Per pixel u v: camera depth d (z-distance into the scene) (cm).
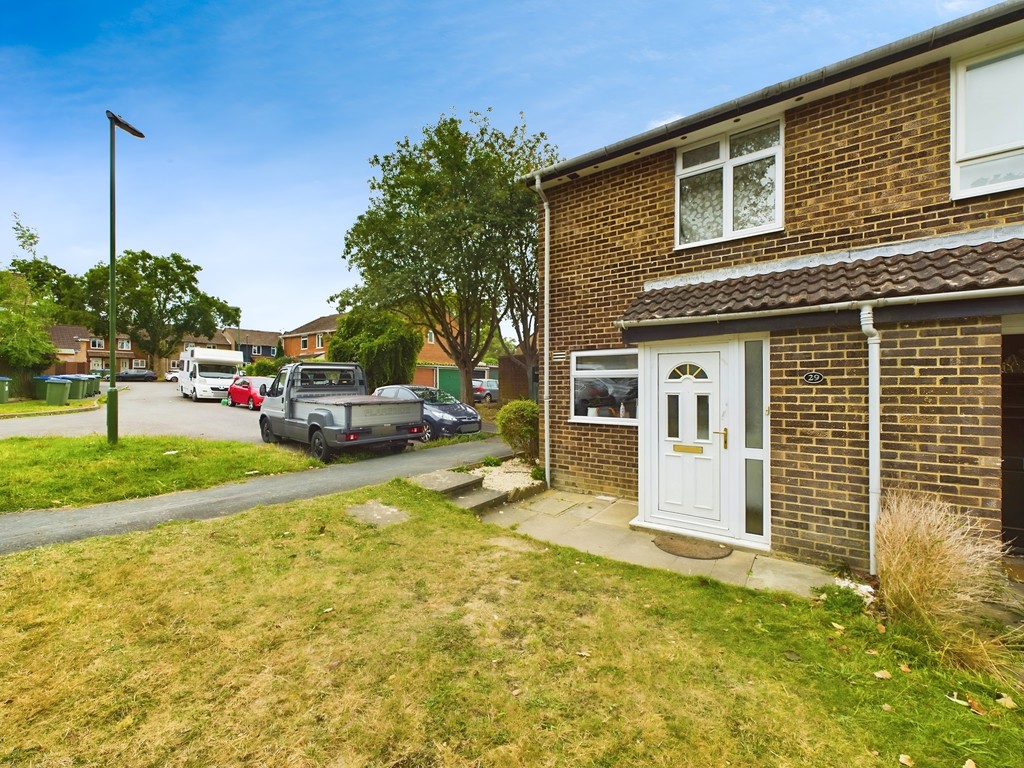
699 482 541
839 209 532
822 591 400
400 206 1833
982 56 465
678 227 655
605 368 721
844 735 240
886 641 321
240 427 1436
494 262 1623
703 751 228
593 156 689
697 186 648
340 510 571
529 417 913
